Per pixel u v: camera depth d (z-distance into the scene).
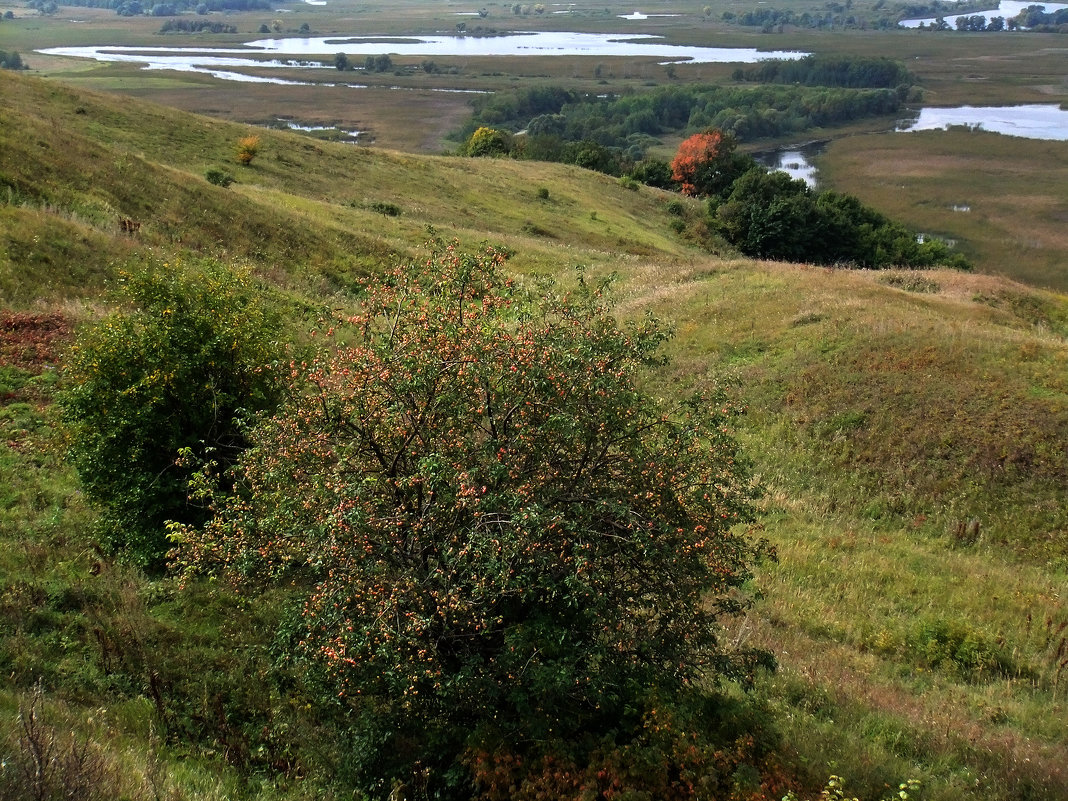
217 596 10.28
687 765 7.21
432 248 9.05
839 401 21.09
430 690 7.79
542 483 7.82
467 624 7.48
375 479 7.72
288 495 8.26
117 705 8.16
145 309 12.38
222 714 8.31
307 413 8.41
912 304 27.70
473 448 7.98
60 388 15.10
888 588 14.66
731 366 23.84
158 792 6.43
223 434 11.47
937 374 21.23
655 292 30.94
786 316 26.20
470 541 7.19
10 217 21.89
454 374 7.88
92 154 30.28
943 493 18.05
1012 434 18.73
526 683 7.52
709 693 8.82
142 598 10.11
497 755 7.25
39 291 19.59
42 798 5.86
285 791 7.47
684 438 8.24
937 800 8.37
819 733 9.26
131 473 11.04
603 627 7.98
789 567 15.08
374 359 8.09
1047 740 10.51
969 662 12.55
